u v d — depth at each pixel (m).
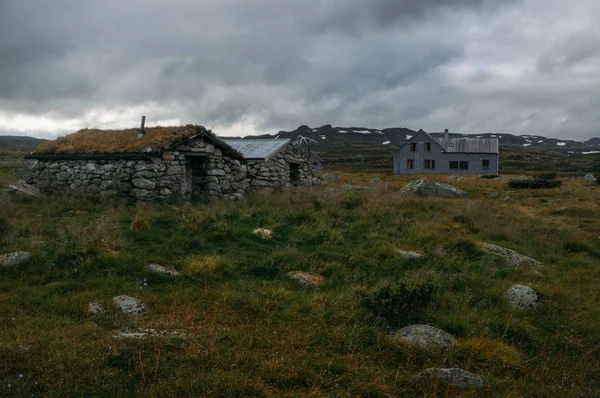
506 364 5.91
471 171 64.44
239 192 20.12
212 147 18.30
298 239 12.05
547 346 6.76
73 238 9.90
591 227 18.08
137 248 10.16
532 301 8.38
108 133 19.00
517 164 111.06
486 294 8.70
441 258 10.90
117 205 15.09
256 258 10.34
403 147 67.00
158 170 15.92
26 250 9.23
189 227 12.09
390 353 6.02
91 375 4.77
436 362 5.83
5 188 16.20
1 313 6.62
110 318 6.61
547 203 26.78
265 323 6.82
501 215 18.42
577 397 5.17
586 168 93.62
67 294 7.49
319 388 4.88
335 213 15.17
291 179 27.30
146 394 4.48
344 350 6.02
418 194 27.41
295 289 8.62
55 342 5.55
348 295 7.95
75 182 16.98
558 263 12.27
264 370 5.11
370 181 45.44
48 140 19.47
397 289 7.42
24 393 4.28
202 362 5.30
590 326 7.59
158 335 6.09
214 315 7.01
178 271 9.19
